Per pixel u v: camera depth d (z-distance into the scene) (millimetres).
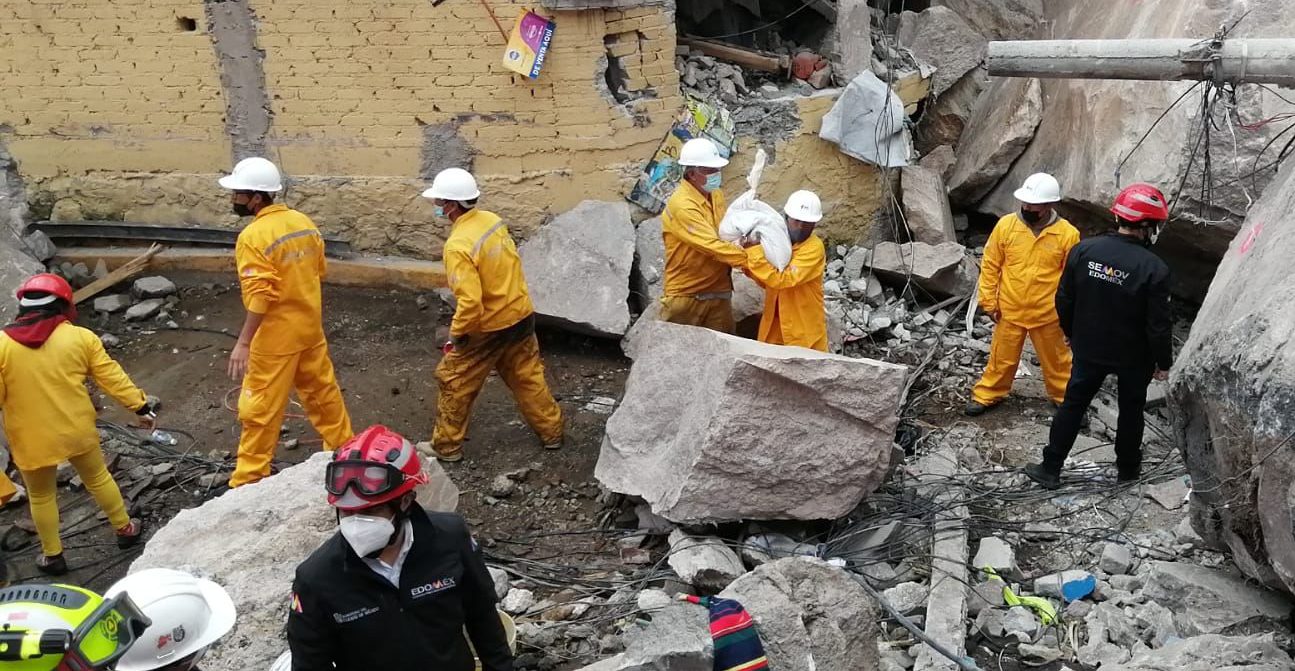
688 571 5504
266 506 5270
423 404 7961
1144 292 5750
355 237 9484
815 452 5754
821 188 9664
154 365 8414
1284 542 4320
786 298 6793
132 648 2986
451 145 9102
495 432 7555
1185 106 7836
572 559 6152
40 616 2516
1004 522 6145
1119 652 4980
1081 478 6574
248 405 6484
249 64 9000
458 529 3414
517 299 6723
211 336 8789
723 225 6852
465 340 6734
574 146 9016
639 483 6090
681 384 6207
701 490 5695
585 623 5418
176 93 9156
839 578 4539
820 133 9453
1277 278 4648
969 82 10789
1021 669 5062
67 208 9602
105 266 9578
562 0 8453
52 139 9398
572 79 8805
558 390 8117
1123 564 5660
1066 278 6102
